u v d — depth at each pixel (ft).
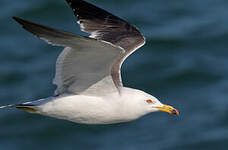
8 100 62.69
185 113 59.93
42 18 78.89
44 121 59.72
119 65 31.24
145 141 55.72
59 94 31.42
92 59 28.60
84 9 32.40
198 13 81.51
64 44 26.81
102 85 30.71
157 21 79.05
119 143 55.77
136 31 32.99
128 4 83.82
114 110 31.32
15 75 67.05
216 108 60.34
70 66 29.53
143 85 64.95
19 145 57.06
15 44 73.51
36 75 66.74
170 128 57.47
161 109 32.09
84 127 58.65
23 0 83.35
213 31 75.31
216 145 55.16
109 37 32.40
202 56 69.92
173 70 66.85
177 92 63.87
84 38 25.94
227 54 70.23
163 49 71.26
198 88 64.23
